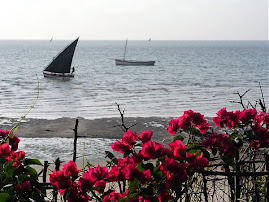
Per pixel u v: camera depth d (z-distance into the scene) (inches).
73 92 1651.1
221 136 106.5
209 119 848.3
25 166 103.2
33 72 2765.7
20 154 103.1
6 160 102.3
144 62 3646.7
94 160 501.7
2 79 2252.7
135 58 5462.6
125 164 96.1
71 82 2137.1
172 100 1338.6
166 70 3068.4
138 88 1793.8
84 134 716.7
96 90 1724.9
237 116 121.3
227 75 2578.7
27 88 1804.9
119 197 96.6
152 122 869.2
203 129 112.4
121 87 1847.9
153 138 684.1
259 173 101.9
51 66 2364.7
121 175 95.7
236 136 116.1
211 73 2753.4
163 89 1740.9
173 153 98.4
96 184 95.9
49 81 2178.9
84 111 1078.4
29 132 742.5
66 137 689.0
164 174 94.3
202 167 98.0
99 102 1300.4
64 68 2348.7
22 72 2765.7
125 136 102.0
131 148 102.0
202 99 1366.9
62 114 1016.2
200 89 1737.2
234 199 116.8
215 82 2100.1
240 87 1833.2
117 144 101.7
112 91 1673.2
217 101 1310.3
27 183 92.6
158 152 94.0
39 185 96.0
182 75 2593.5
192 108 1141.1
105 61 4466.0
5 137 113.4
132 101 1320.1
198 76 2507.4
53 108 1149.1
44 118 935.0
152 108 1138.0
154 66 3587.6
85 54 6619.1
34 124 840.3
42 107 1171.3
